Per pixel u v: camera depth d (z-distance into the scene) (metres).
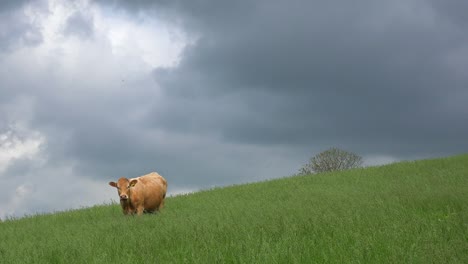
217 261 7.90
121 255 9.25
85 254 9.55
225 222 12.72
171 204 22.91
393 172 27.70
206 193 27.97
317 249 8.49
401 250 7.70
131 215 18.02
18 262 9.64
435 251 7.34
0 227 19.55
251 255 8.08
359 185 23.64
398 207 13.65
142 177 19.66
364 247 8.05
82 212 22.61
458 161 28.92
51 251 10.13
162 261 8.45
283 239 9.38
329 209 13.59
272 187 27.86
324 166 50.62
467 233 8.95
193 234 10.78
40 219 21.42
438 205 13.73
